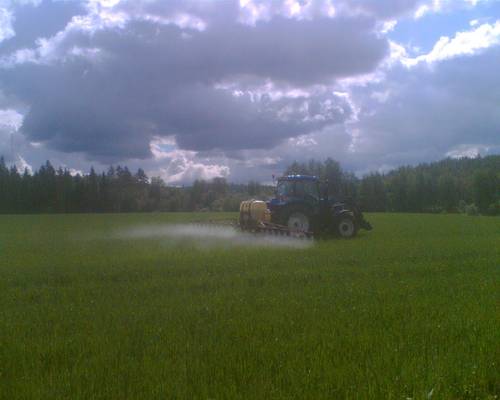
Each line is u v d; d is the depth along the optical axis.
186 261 12.12
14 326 6.13
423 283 8.86
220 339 5.48
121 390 4.13
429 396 3.96
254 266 11.19
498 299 7.38
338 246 15.57
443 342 5.30
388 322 6.13
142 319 6.36
